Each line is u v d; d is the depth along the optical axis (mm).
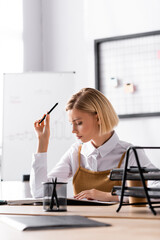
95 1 3438
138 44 3227
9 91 3256
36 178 1688
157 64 3146
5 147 3166
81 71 3459
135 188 874
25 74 3289
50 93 3279
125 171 872
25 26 3584
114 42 3316
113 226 631
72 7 3562
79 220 682
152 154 3045
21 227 614
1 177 3131
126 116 3160
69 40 3551
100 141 1795
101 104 1677
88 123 1673
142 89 3172
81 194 1449
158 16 3172
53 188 934
